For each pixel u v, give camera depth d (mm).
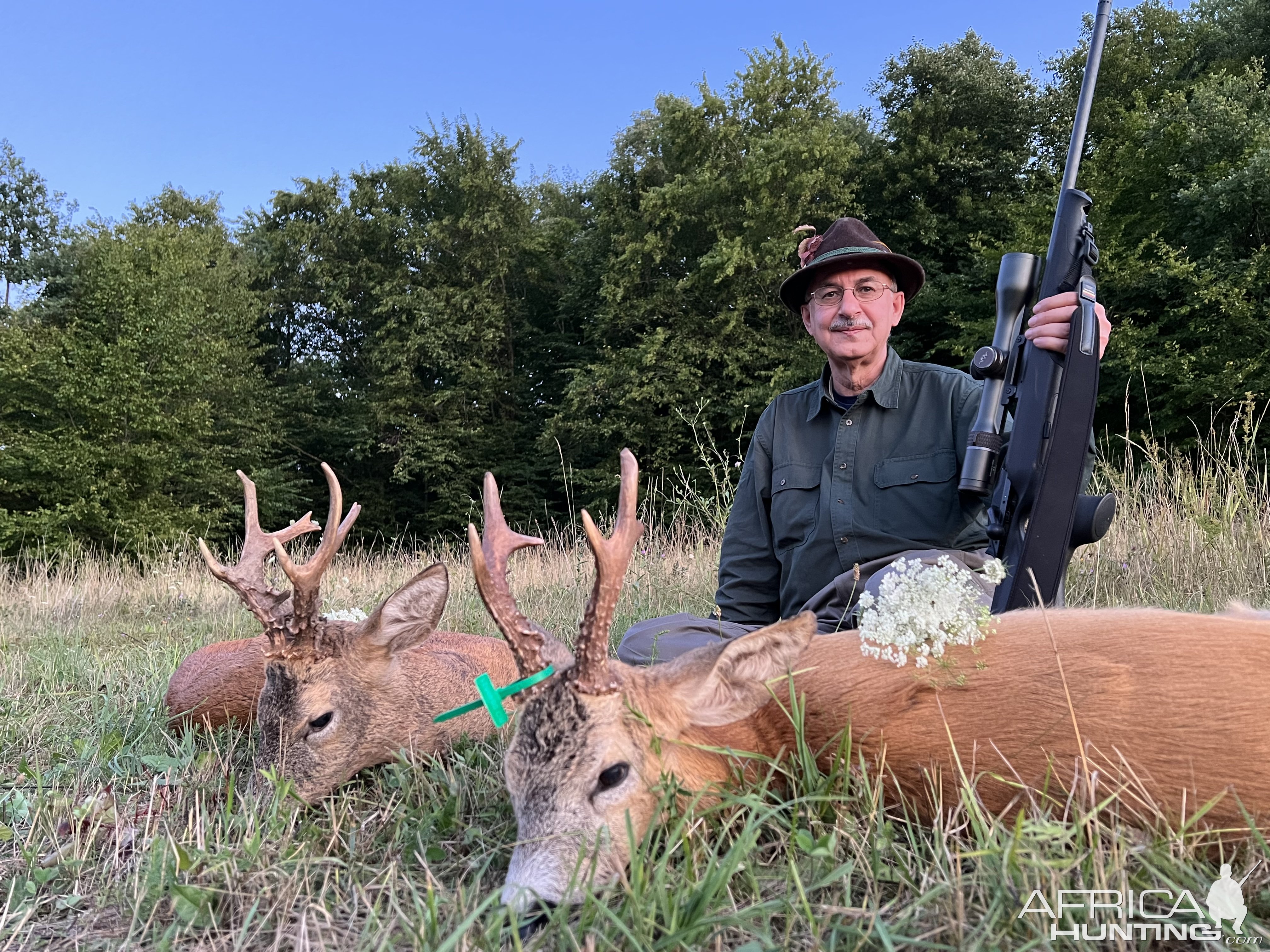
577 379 23891
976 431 3484
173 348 22516
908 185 23531
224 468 23812
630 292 24422
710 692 2387
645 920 1860
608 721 2199
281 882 2293
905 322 21766
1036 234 19188
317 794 2984
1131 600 4980
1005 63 25000
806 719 2461
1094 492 7215
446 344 26891
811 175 22484
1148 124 18609
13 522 19547
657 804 2242
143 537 19953
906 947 1812
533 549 10109
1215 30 23281
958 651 2369
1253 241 17141
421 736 3328
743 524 4387
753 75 24875
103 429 21609
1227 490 6215
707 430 7965
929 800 2289
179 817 2881
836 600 3777
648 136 26859
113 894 2389
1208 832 2020
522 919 1981
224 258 29391
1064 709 2182
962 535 3836
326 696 3016
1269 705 2057
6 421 21609
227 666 3951
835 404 4094
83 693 4676
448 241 27984
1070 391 3084
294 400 27859
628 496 2285
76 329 22547
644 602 6043
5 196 30984
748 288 22703
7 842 2779
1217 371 15227
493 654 4129
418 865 2453
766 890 2105
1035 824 2002
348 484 28016
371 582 9000
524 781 2180
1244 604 3604
